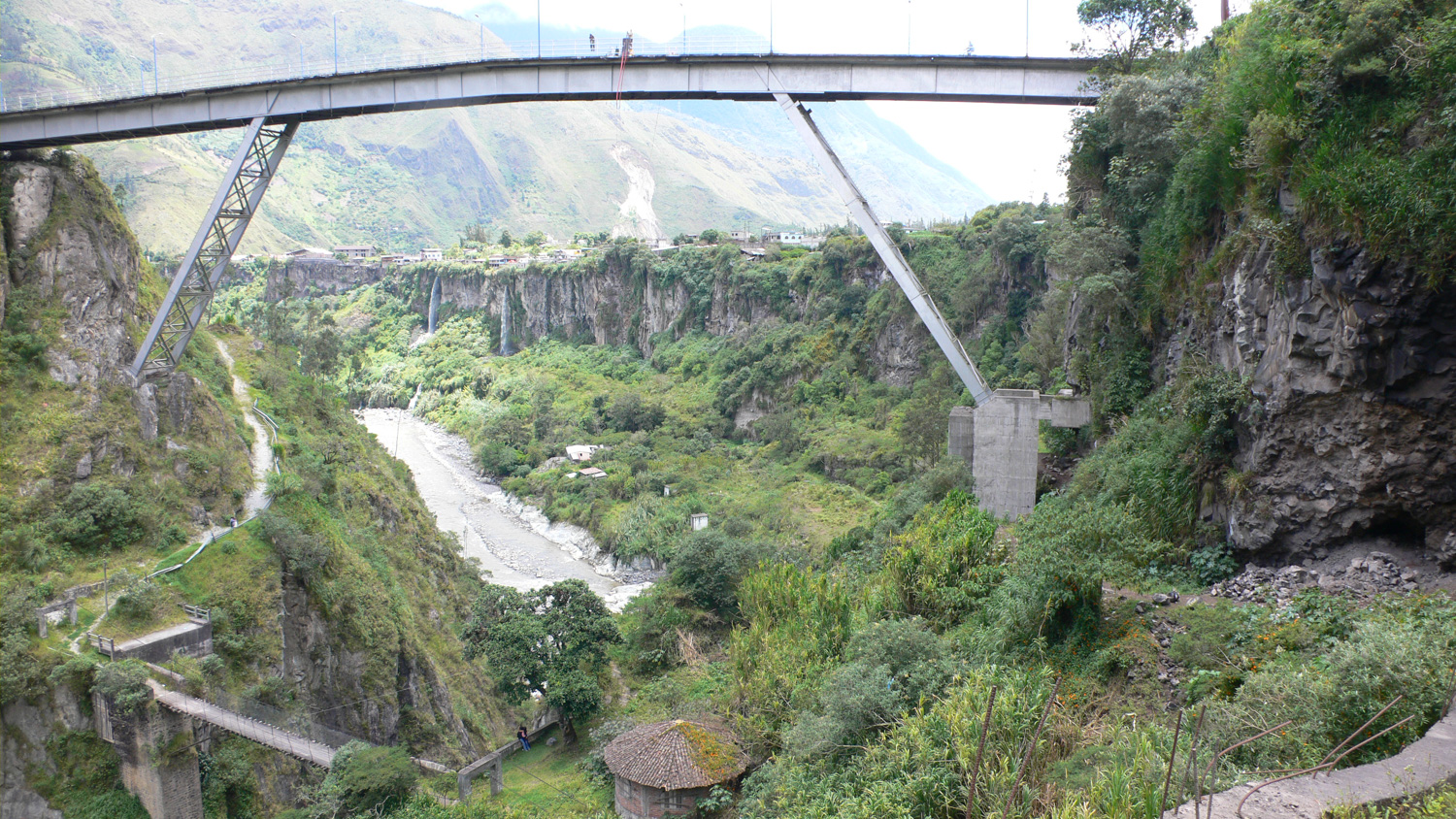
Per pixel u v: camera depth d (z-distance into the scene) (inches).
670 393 4313.5
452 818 987.3
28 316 1681.8
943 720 594.2
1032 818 470.6
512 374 5221.5
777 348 3875.5
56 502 1523.1
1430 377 612.7
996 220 3361.2
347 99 1652.3
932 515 1119.6
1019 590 746.8
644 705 1253.1
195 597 1438.2
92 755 1190.9
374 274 7450.8
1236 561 757.3
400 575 2053.4
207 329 2662.4
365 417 5103.3
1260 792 351.3
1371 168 630.5
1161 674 635.5
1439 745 376.5
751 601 1155.9
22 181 1754.4
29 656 1214.3
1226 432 780.6
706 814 847.1
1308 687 483.2
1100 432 1118.4
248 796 1247.5
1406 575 623.5
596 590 2369.6
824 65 1473.9
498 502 3403.1
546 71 1585.9
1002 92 1406.3
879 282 3663.9
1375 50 659.4
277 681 1427.2
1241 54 842.2
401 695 1710.1
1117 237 1084.5
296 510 1791.3
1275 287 719.1
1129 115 1066.1
